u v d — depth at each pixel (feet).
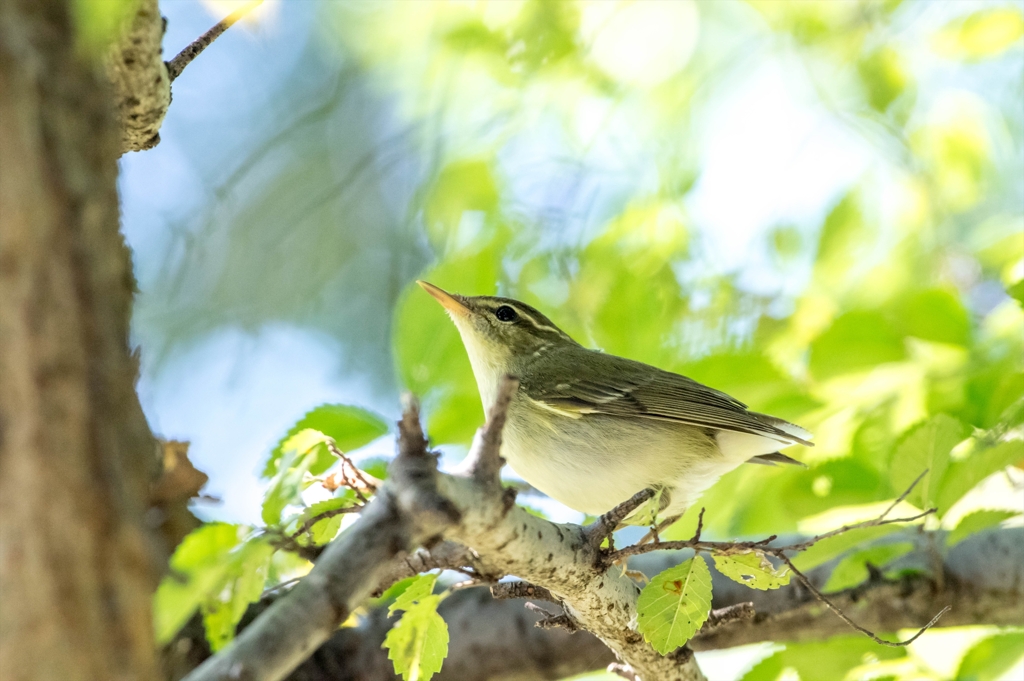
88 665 11.01
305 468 21.36
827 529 29.43
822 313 40.68
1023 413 28.35
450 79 43.04
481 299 36.32
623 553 21.44
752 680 29.68
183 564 16.39
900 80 43.39
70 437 11.23
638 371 34.40
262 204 56.39
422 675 21.95
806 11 44.04
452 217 41.68
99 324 11.83
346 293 56.03
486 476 17.29
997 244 41.98
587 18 41.81
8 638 10.72
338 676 30.04
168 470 21.20
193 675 13.70
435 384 36.81
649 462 32.32
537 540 20.18
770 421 32.65
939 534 31.86
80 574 11.10
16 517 10.89
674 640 20.66
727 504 36.99
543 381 33.88
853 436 34.47
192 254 54.34
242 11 21.91
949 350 35.32
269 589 23.44
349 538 15.23
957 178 45.75
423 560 21.75
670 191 42.78
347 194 56.59
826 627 31.32
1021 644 28.99
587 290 41.11
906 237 44.96
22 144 11.35
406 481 15.60
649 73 42.50
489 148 42.34
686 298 41.47
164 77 20.06
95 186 12.16
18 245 11.16
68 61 12.16
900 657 29.35
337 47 54.85
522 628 31.65
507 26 42.04
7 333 11.02
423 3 45.75
